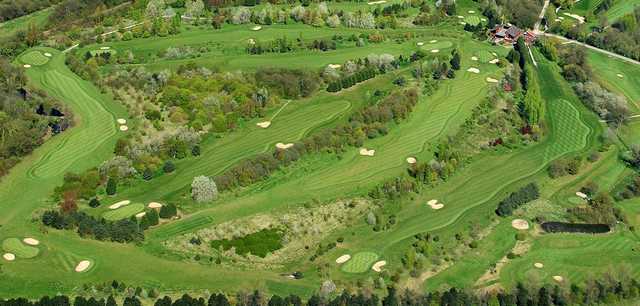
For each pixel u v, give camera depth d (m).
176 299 166.62
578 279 184.00
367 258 186.12
